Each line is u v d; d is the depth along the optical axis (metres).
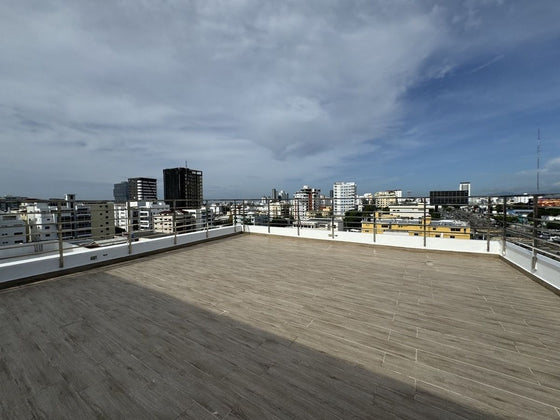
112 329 1.70
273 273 3.02
